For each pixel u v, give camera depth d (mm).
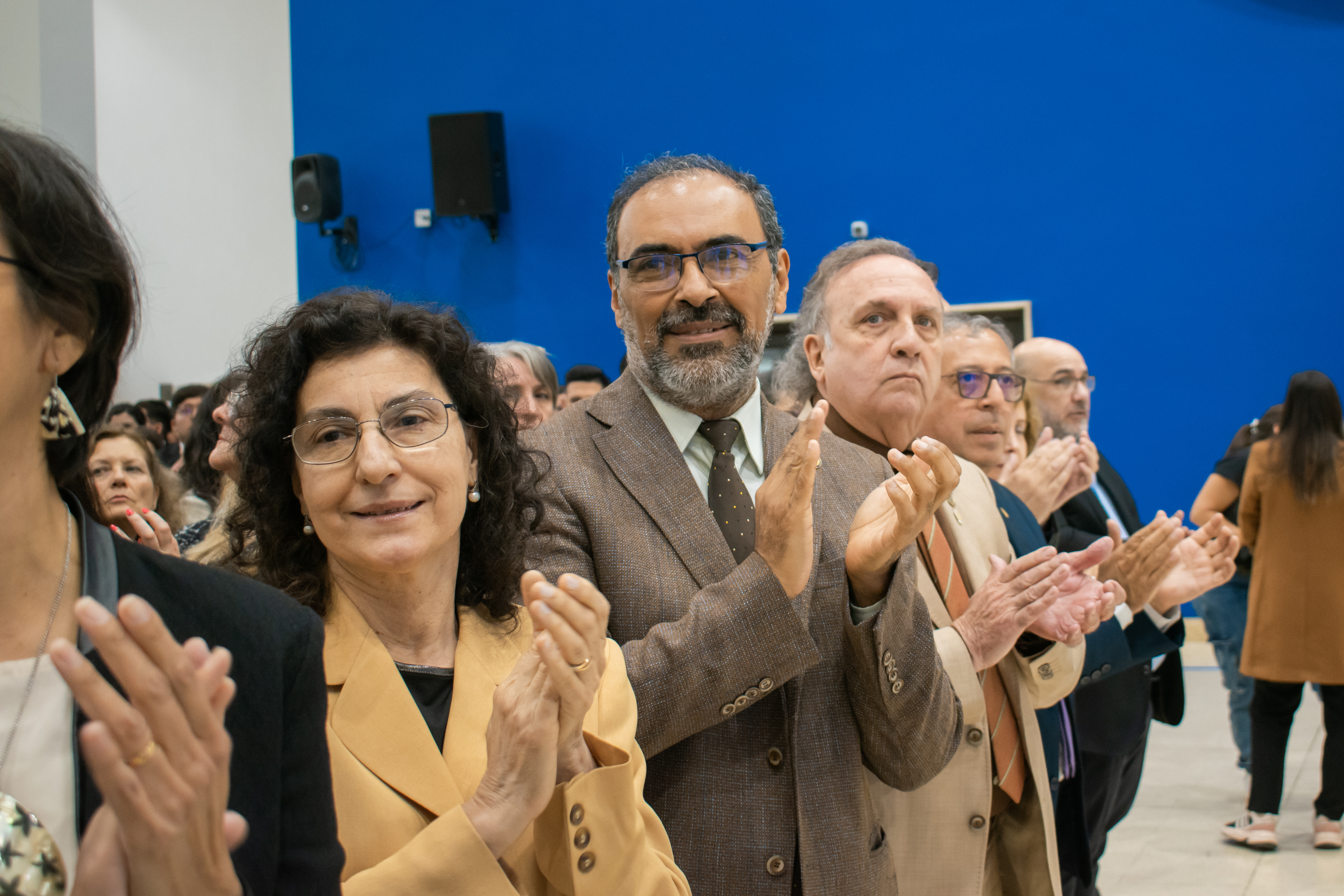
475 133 6840
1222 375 6188
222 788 645
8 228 676
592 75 6945
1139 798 4133
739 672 1323
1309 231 6059
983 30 6457
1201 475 6207
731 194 1600
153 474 2854
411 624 1183
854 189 6637
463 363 1231
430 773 1085
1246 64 6121
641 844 1135
